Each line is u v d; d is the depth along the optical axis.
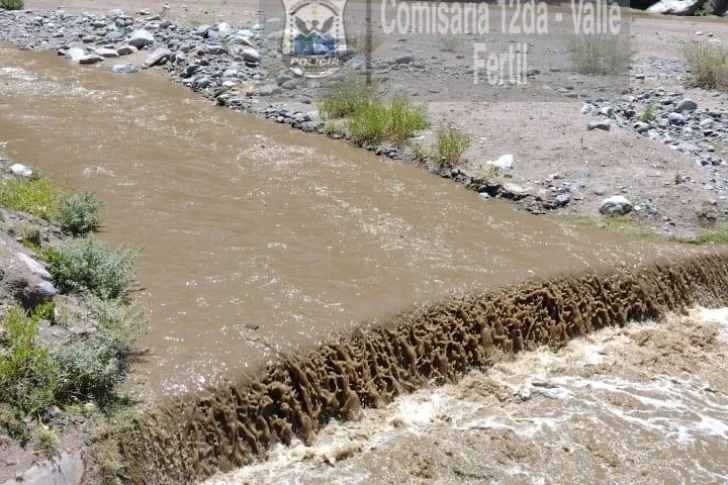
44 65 15.69
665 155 11.57
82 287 7.24
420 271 8.50
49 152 11.18
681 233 9.91
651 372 7.99
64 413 5.86
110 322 6.93
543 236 9.59
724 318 9.09
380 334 7.47
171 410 6.21
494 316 8.08
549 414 7.24
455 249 9.09
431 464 6.54
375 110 12.62
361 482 6.31
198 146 11.85
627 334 8.65
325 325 7.34
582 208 10.37
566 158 11.44
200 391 6.41
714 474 6.68
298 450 6.64
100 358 6.27
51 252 7.47
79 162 10.88
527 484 6.42
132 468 5.84
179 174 10.74
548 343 8.34
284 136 12.54
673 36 20.02
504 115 13.05
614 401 7.46
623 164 11.27
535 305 8.37
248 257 8.55
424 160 11.60
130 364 6.57
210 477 6.28
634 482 6.55
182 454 6.18
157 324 7.16
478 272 8.56
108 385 6.19
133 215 9.38
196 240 8.88
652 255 9.25
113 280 7.46
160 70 15.66
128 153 11.36
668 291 9.12
